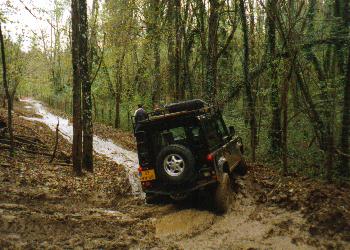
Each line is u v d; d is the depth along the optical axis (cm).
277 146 1405
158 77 2742
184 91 2228
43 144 1802
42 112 5181
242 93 1842
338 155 1070
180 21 2106
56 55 4909
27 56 2530
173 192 877
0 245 645
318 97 1212
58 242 698
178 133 880
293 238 700
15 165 1198
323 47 1266
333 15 1211
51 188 1019
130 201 1023
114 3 2431
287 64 1161
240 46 2131
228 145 1014
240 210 857
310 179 994
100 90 3198
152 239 745
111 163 1684
